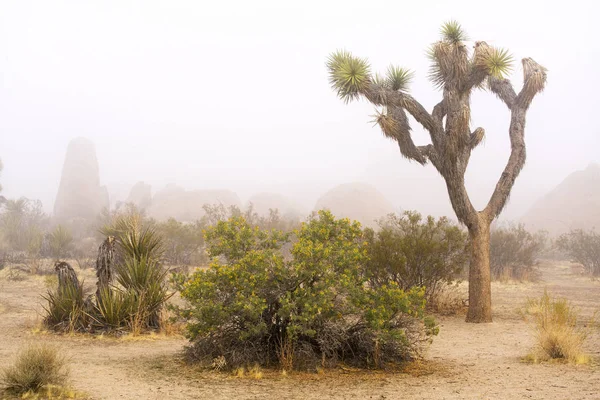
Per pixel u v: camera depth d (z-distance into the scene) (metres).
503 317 13.23
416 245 13.59
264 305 6.96
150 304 10.73
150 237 11.74
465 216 12.40
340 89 11.42
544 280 26.16
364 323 7.51
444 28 11.80
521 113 13.13
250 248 7.74
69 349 8.75
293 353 7.14
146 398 5.64
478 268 12.45
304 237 7.61
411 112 11.69
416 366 7.46
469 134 12.05
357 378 6.68
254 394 5.87
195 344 7.66
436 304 14.21
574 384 6.14
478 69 11.34
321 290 7.00
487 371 7.12
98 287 10.97
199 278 7.21
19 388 5.75
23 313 12.73
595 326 11.06
